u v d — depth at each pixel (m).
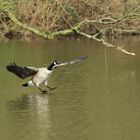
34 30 20.97
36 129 16.70
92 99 20.12
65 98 20.34
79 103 19.56
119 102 19.64
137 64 27.70
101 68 26.64
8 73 25.41
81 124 17.12
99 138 15.82
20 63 28.31
